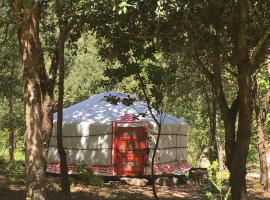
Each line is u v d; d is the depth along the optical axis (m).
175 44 9.22
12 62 19.50
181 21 8.49
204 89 18.25
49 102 11.45
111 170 16.77
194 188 15.58
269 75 15.95
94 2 6.64
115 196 12.75
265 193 16.05
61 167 11.48
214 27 8.80
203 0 7.77
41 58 11.38
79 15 8.20
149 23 8.50
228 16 8.57
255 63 8.36
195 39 8.80
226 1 8.10
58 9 8.42
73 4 8.30
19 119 26.66
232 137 8.95
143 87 10.97
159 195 13.70
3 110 26.92
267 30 7.96
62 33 10.34
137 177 16.73
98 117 17.30
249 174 23.61
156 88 10.94
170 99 17.00
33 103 7.62
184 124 19.55
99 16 8.20
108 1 6.34
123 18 8.14
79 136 17.23
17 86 22.34
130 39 9.55
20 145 28.88
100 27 8.73
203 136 25.62
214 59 8.88
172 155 18.12
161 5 6.79
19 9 7.73
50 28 10.71
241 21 7.93
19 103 26.75
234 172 8.70
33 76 7.64
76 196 12.09
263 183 16.77
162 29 8.86
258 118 16.95
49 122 11.41
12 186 12.41
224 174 8.38
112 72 10.58
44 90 11.41
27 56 7.65
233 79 17.81
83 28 10.32
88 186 14.00
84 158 17.11
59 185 12.25
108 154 16.88
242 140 8.62
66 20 9.22
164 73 10.82
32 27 7.66
